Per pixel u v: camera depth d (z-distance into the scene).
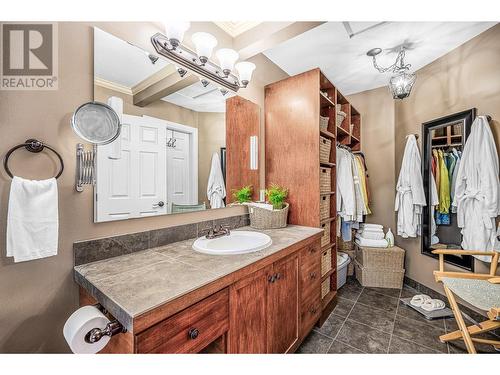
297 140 2.04
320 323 1.90
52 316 0.96
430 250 2.46
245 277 1.06
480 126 1.91
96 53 1.10
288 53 2.27
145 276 0.91
